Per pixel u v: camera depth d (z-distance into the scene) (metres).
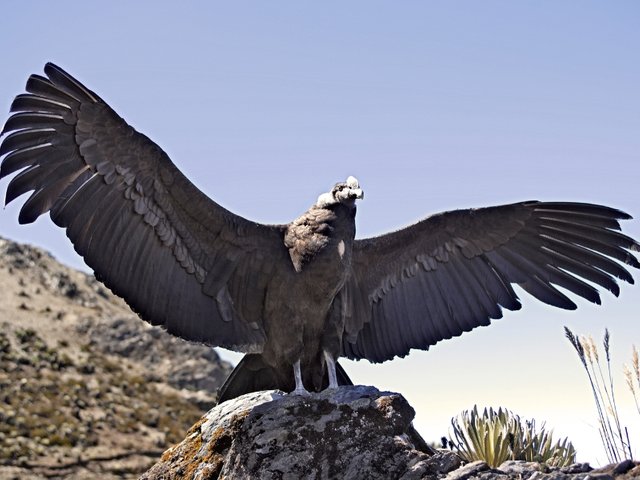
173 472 8.58
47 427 41.44
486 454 8.62
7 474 35.38
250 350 9.10
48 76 7.85
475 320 10.01
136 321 59.94
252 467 7.90
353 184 8.70
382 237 9.77
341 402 8.03
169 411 49.56
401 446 7.68
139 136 8.28
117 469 39.38
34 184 8.20
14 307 57.38
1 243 67.06
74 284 64.81
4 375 46.41
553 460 8.41
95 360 53.91
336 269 8.70
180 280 9.01
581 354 8.43
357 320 9.84
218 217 8.85
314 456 7.80
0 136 7.97
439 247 9.95
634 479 6.80
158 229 8.83
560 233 9.75
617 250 9.58
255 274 8.96
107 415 45.53
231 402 8.91
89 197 8.45
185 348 58.66
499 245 9.95
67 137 8.18
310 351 8.99
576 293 9.84
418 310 10.05
